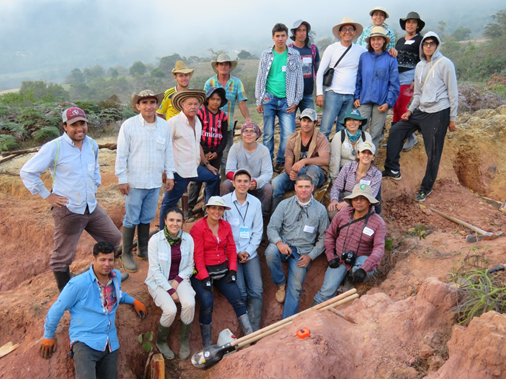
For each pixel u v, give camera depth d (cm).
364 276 479
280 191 601
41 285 526
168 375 439
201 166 571
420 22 668
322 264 573
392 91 607
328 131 663
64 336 409
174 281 454
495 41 4650
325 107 658
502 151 739
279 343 379
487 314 326
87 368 368
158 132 479
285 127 658
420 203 640
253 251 536
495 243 490
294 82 632
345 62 632
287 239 548
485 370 300
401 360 351
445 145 759
